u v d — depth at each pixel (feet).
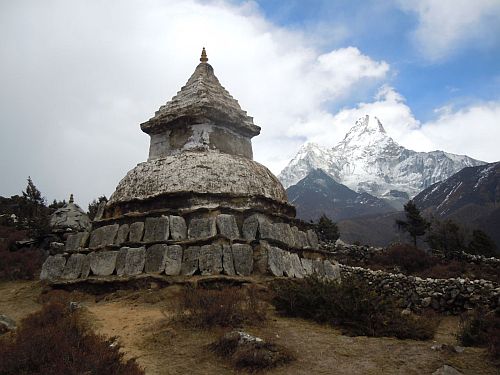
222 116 65.67
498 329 32.89
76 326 32.32
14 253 78.74
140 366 26.63
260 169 63.87
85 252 55.42
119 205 59.06
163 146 66.80
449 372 25.80
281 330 33.47
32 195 126.93
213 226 50.88
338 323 35.60
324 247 96.68
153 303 43.06
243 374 26.40
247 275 47.60
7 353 25.72
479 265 85.61
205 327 33.19
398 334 33.58
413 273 87.10
